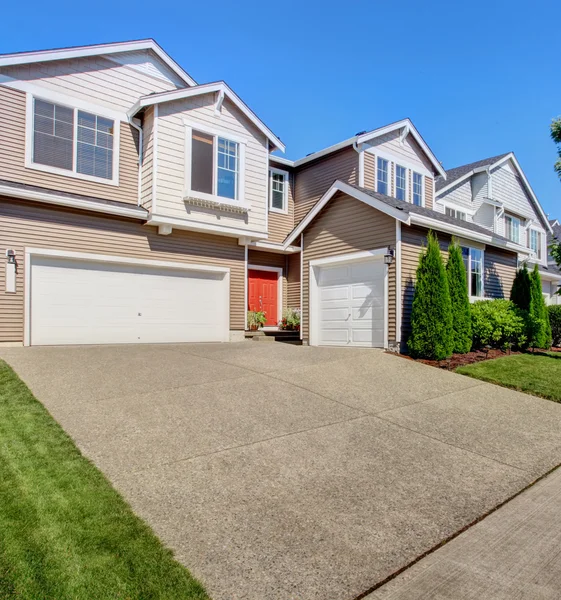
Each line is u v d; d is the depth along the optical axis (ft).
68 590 8.00
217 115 40.73
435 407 21.63
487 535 10.89
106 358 28.35
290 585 8.65
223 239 43.14
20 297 32.19
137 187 38.47
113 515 10.66
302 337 43.62
